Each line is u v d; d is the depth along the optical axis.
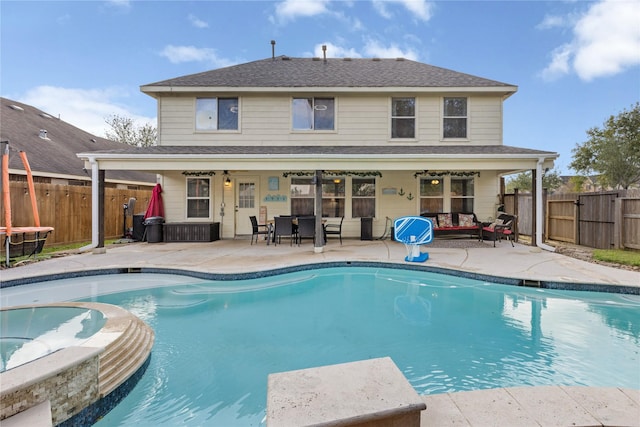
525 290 5.36
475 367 3.16
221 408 2.62
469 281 5.89
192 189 10.84
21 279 5.62
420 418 1.74
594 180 27.25
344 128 10.34
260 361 3.33
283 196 10.84
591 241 8.46
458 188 10.75
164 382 2.96
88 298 5.20
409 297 5.34
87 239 10.19
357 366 2.03
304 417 1.52
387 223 10.73
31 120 14.64
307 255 7.54
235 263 6.62
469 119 10.25
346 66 11.62
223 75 10.70
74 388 2.36
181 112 10.26
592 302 4.84
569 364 3.18
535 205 8.09
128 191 11.96
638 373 3.00
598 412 1.88
